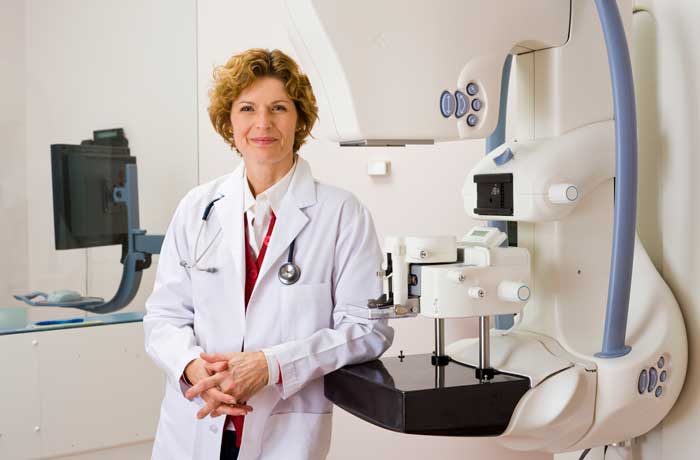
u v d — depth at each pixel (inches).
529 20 55.5
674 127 62.9
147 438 94.6
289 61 63.9
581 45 58.0
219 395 58.3
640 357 56.9
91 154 90.8
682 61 61.6
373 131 51.1
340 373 58.8
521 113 60.9
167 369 62.3
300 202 65.3
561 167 55.7
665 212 64.2
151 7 93.8
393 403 50.8
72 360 89.0
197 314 65.5
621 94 54.5
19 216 86.6
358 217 66.0
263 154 63.3
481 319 53.7
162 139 95.6
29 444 87.0
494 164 58.9
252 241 65.6
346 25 50.1
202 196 68.1
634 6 65.7
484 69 53.8
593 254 59.7
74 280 90.2
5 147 85.7
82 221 90.4
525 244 61.4
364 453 100.8
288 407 63.4
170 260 67.7
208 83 102.8
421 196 97.3
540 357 56.0
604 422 56.2
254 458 62.6
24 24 86.4
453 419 50.7
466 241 56.5
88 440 90.5
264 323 63.4
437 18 52.1
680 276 62.8
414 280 54.7
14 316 86.6
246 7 102.7
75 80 89.6
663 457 63.5
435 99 52.3
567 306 59.0
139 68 93.5
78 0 89.4
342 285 64.3
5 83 85.4
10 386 85.6
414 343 100.3
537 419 52.9
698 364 60.8
